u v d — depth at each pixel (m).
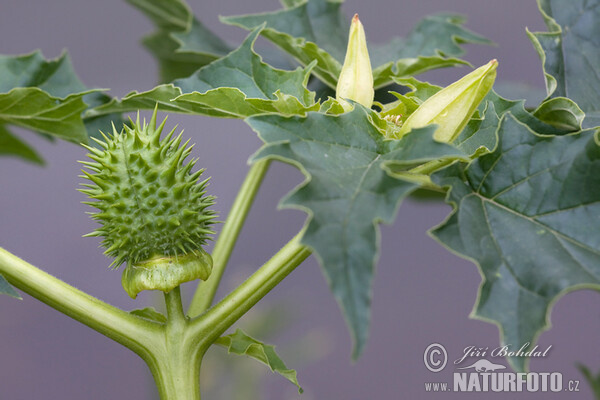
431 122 0.48
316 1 0.61
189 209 0.49
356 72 0.50
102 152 0.49
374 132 0.46
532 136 0.46
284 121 0.45
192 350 0.50
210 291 0.54
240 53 0.52
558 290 0.44
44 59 0.59
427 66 0.58
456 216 0.45
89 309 0.49
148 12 0.64
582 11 0.54
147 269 0.49
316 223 0.42
